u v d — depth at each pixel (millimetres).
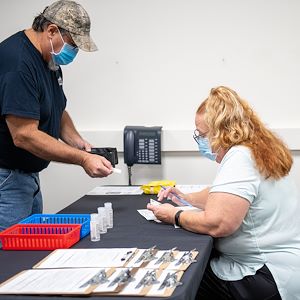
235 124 1628
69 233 1481
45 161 2182
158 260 1294
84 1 2928
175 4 2855
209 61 2871
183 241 1521
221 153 1673
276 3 2756
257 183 1562
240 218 1530
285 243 1612
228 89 1710
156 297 1041
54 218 1793
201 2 2828
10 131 1906
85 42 1922
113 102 3006
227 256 1715
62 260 1318
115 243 1517
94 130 3018
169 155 2967
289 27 2766
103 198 2322
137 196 2359
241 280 1613
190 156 2943
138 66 2945
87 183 3086
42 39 1984
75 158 1878
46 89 2047
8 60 1891
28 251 1455
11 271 1269
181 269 1211
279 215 1612
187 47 2881
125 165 3018
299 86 2803
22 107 1846
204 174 2941
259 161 1567
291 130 2783
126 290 1070
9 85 1835
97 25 2941
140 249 1422
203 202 1954
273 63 2811
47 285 1111
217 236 1569
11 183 2070
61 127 2471
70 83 3025
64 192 3111
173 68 2914
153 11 2881
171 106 2947
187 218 1642
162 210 1756
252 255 1626
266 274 1581
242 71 2848
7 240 1475
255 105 2861
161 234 1619
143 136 2848
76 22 1924
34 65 1948
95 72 2992
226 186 1534
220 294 1689
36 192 2260
